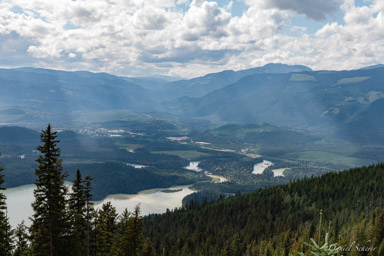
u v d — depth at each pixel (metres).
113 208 95.19
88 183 78.12
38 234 69.81
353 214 182.38
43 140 65.44
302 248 107.06
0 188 70.06
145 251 89.31
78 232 79.38
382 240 107.25
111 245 91.56
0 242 78.19
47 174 67.00
